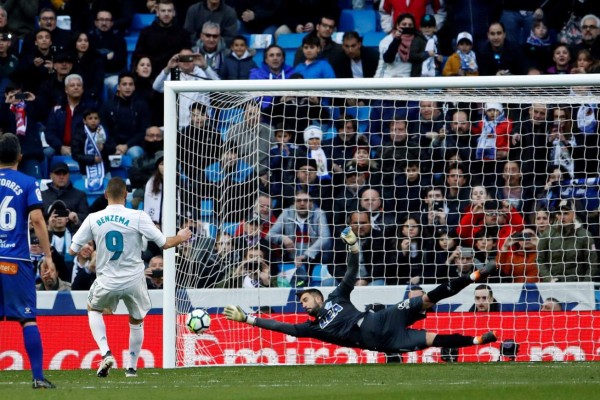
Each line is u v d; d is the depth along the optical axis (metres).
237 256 42.62
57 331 39.41
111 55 57.56
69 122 54.53
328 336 34.50
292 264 45.22
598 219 46.50
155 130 52.59
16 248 25.42
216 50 56.25
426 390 24.20
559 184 44.47
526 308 39.09
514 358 38.72
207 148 45.41
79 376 32.06
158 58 55.66
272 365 37.59
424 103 49.72
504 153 48.25
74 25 60.34
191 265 40.25
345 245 45.31
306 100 51.31
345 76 56.12
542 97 40.41
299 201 45.25
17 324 39.09
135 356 31.97
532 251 43.41
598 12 57.94
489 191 47.53
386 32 60.47
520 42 58.34
